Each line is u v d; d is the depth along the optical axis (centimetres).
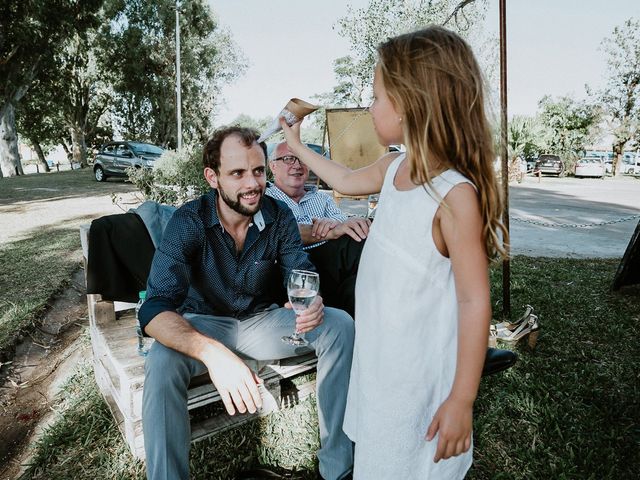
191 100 3031
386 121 122
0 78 1741
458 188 108
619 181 2306
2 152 2125
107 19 2553
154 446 153
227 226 194
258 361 211
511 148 2522
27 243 567
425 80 110
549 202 1222
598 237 730
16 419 241
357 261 261
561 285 439
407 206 116
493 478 187
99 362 239
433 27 118
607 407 238
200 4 2825
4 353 289
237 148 176
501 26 278
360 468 135
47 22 1642
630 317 357
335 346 183
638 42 2573
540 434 215
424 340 120
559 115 2919
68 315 365
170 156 534
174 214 186
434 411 125
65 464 197
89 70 2759
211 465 195
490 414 225
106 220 240
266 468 193
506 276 340
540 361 282
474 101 111
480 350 106
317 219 274
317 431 216
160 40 2739
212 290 197
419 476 128
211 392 194
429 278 116
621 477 190
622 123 2711
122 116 3266
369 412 129
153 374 157
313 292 173
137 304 240
